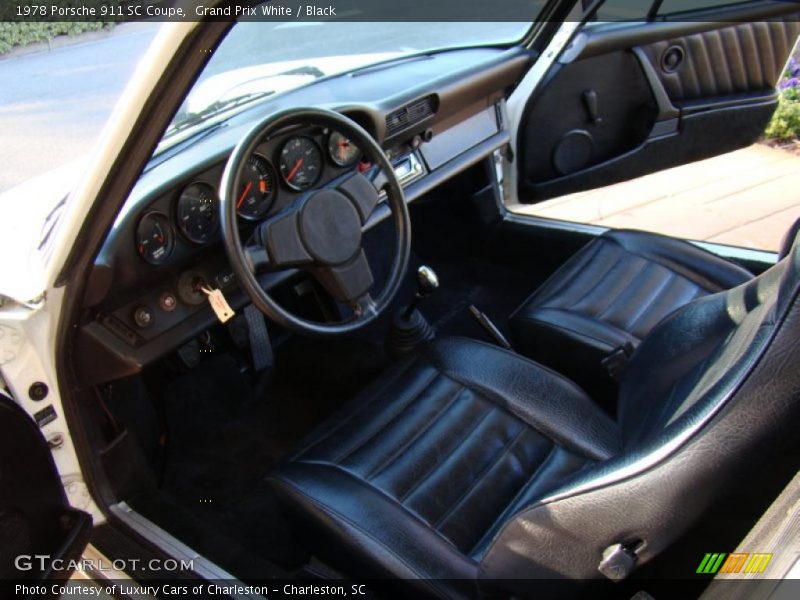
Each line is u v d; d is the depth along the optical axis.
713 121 2.46
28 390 1.33
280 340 2.40
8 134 1.83
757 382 0.71
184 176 1.42
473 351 1.60
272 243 1.38
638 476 0.79
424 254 2.74
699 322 1.21
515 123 2.37
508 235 2.59
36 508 1.22
